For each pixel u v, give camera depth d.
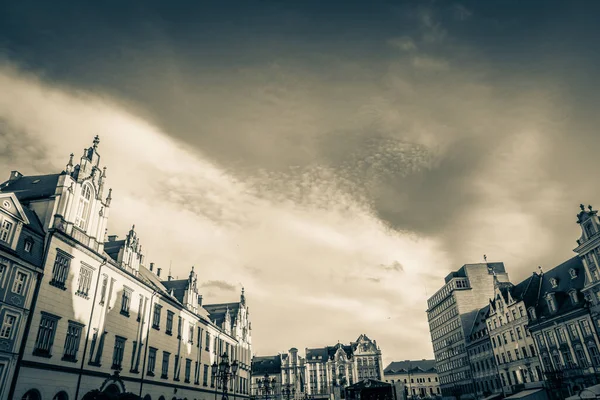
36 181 37.56
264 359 133.62
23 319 27.78
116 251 43.25
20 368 26.91
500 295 74.69
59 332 31.02
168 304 51.84
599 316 49.16
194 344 59.47
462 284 98.69
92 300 35.66
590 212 50.25
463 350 92.88
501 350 74.38
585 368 50.94
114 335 38.66
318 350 133.75
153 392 45.09
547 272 66.38
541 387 60.28
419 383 146.75
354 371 125.00
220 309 86.56
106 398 29.11
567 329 54.88
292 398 120.44
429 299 119.25
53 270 31.23
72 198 34.59
